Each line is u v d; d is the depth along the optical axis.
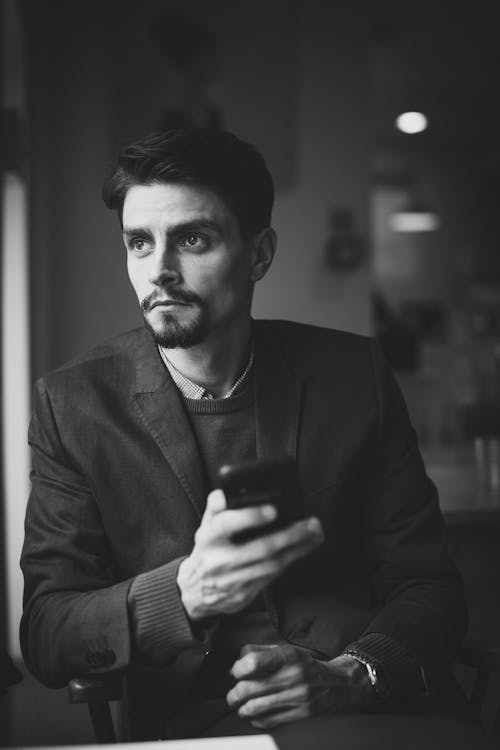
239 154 1.39
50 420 1.50
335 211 5.31
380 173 12.15
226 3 5.11
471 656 1.49
